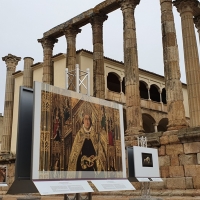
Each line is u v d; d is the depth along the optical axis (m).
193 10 25.33
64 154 10.05
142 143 17.23
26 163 8.91
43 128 9.48
